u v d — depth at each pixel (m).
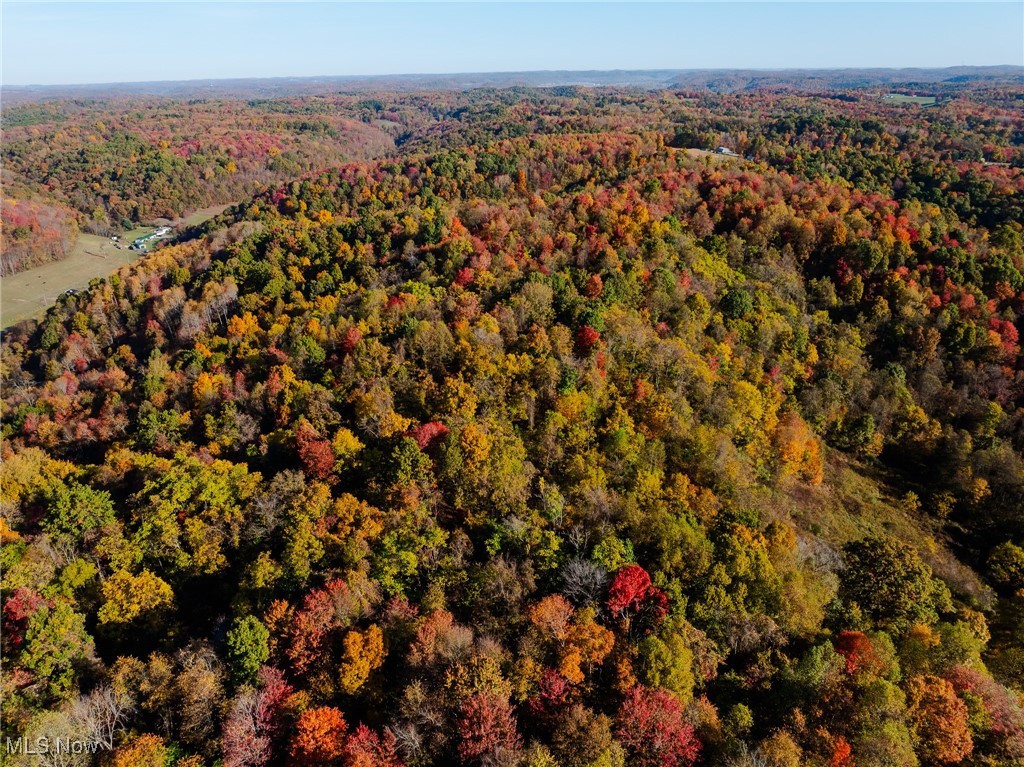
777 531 61.81
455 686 43.34
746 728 43.75
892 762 40.59
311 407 80.06
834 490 88.19
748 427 85.44
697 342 100.62
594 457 71.75
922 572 58.91
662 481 71.00
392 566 55.81
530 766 38.44
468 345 87.56
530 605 51.91
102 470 74.88
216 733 42.91
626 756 41.22
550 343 90.00
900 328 111.81
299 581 54.50
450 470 65.56
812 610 54.22
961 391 103.31
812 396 97.31
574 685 45.62
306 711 42.28
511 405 80.31
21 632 49.50
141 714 45.53
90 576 58.00
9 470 76.75
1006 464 88.69
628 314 100.44
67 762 40.41
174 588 58.50
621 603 51.41
